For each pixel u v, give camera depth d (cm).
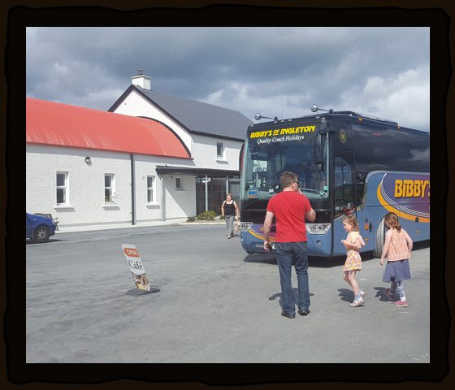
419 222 1498
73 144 2461
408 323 655
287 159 1165
